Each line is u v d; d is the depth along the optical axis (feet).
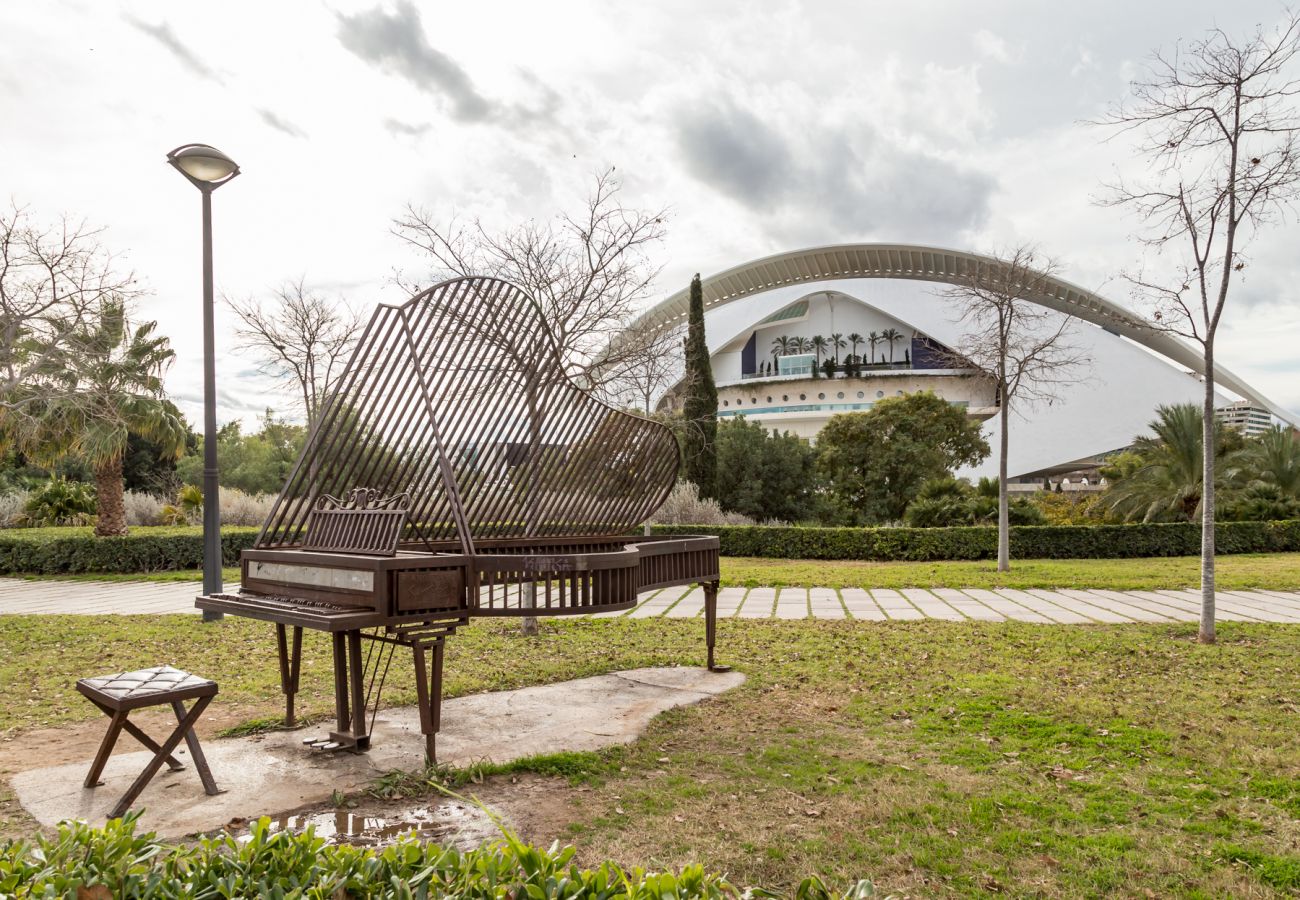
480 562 13.34
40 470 97.71
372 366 15.75
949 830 10.34
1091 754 13.47
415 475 16.24
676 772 12.78
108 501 56.90
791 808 11.18
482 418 17.10
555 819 10.87
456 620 13.24
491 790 12.09
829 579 43.37
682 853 9.69
